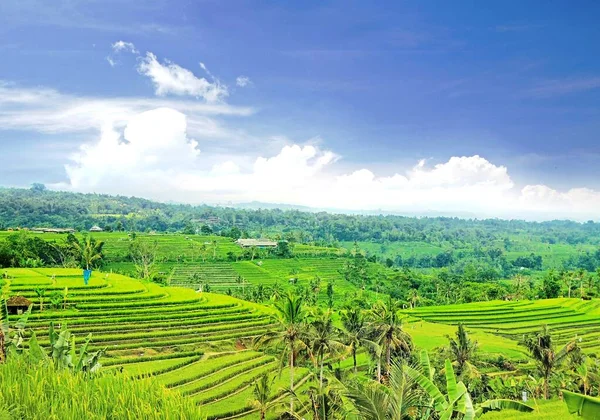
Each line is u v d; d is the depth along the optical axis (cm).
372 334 5838
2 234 16600
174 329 8325
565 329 11606
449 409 1767
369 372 6141
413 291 16088
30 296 8681
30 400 1772
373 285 18575
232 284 17200
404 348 5966
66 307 8456
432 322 12431
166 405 1797
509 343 10081
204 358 7244
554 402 5153
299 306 4894
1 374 2011
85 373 2181
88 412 1716
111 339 7512
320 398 3222
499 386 6269
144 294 9750
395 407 1767
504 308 13862
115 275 11750
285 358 5066
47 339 6838
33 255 13962
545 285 17012
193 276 18100
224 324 8894
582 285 16750
